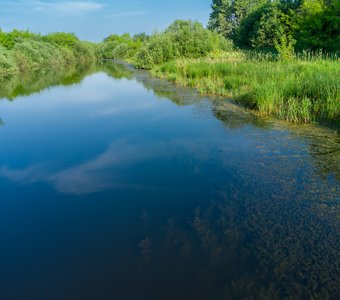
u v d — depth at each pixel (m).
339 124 7.62
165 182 5.39
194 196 4.87
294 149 6.44
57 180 5.75
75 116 10.99
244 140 7.20
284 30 23.91
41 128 9.55
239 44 34.31
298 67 12.00
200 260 3.44
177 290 3.03
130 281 3.18
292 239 3.67
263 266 3.29
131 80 21.31
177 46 27.42
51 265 3.50
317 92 8.95
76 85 20.50
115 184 5.44
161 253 3.59
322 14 18.98
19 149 7.62
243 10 43.47
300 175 5.29
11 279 3.31
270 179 5.22
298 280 3.08
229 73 15.06
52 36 59.41
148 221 4.28
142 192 5.10
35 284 3.21
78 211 4.64
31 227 4.28
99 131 8.87
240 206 4.48
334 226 3.87
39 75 30.16
